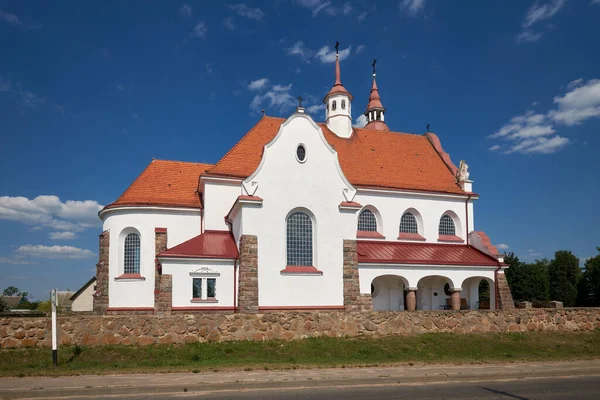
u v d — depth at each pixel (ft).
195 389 56.85
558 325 116.16
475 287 152.87
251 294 107.04
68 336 83.10
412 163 163.84
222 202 130.11
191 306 109.81
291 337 94.68
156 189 132.87
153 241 125.08
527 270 285.64
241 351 85.51
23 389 54.34
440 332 105.70
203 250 115.03
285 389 57.72
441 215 155.43
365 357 84.99
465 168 162.09
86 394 54.54
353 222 119.03
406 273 129.90
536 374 71.41
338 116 165.78
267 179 113.09
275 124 150.82
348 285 115.75
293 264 113.91
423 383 63.46
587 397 55.62
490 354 93.15
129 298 121.60
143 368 68.13
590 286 293.84
